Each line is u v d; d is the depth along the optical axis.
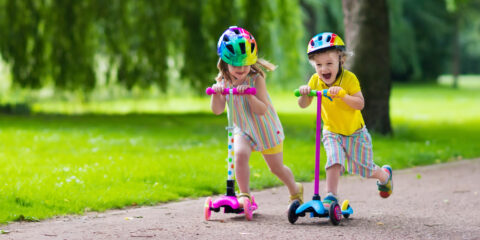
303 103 5.16
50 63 17.64
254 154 9.20
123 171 7.11
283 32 19.64
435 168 8.63
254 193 6.55
